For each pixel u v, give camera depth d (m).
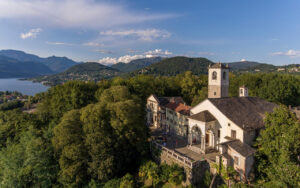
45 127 50.31
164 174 32.44
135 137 38.25
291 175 23.94
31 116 57.03
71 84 60.94
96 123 35.69
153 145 41.09
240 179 28.94
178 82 95.31
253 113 40.00
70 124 36.62
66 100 56.25
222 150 31.34
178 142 45.69
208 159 32.34
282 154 25.53
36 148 37.69
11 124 53.19
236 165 29.47
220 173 30.17
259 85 73.94
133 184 31.97
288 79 72.94
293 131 25.48
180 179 30.95
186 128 48.53
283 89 66.44
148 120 67.00
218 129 38.19
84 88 61.59
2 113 61.47
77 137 35.94
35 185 36.44
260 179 28.91
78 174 34.56
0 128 52.28
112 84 73.50
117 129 36.62
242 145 31.00
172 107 54.62
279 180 25.20
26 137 42.56
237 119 36.06
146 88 78.31
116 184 32.69
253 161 29.73
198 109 42.84
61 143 35.44
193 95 89.19
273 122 28.30
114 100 43.84
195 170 31.08
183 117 49.50
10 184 35.38
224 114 36.69
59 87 61.09
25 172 35.19
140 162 39.22
